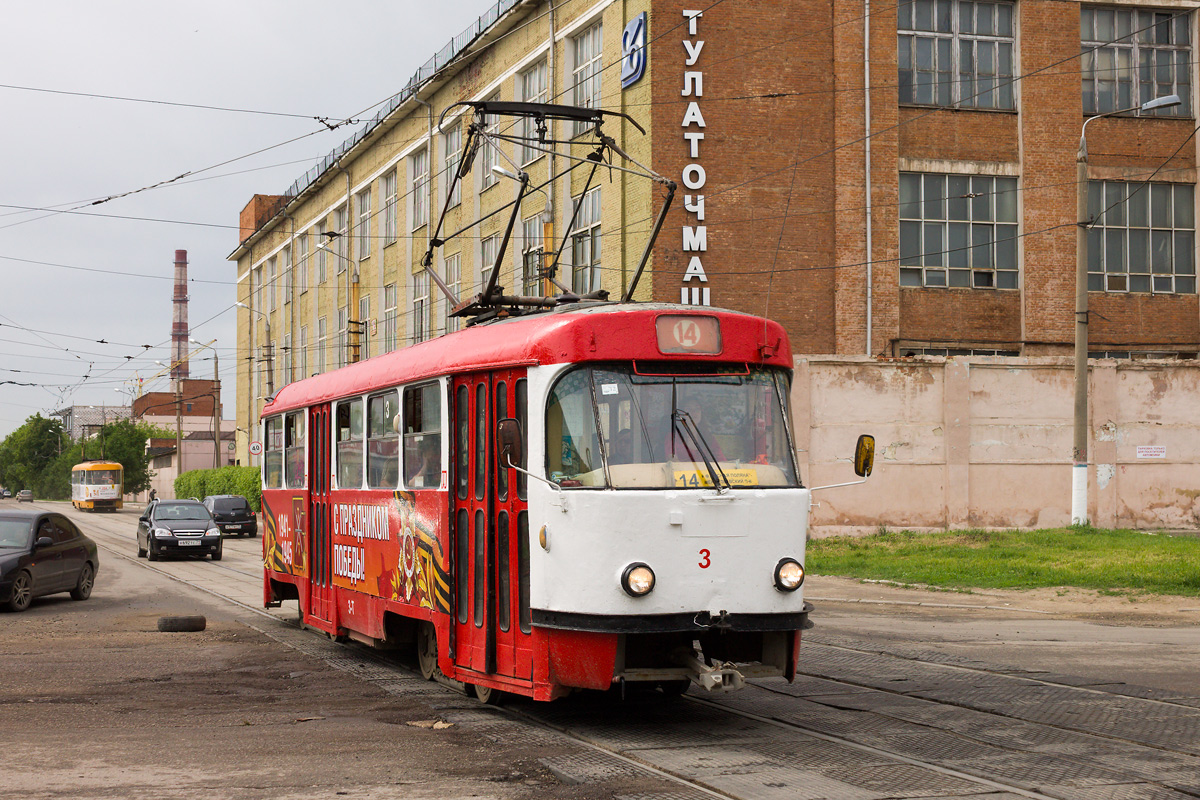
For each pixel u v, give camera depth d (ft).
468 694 33.01
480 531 30.04
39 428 413.59
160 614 57.16
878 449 88.58
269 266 219.20
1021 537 82.12
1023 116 103.19
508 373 28.96
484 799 21.40
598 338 27.22
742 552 26.76
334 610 42.42
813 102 97.19
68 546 63.36
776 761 24.23
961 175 102.06
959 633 46.42
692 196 94.02
